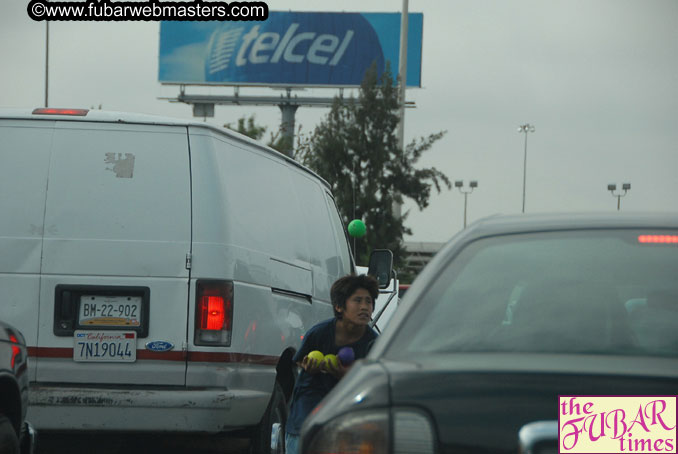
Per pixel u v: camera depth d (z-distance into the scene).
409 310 4.46
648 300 4.39
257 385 9.91
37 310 9.29
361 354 7.93
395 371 3.90
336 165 48.25
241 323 9.55
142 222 9.40
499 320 4.34
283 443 10.77
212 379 9.27
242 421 9.62
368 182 47.59
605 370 3.73
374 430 3.78
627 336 4.23
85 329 9.27
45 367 9.25
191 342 9.28
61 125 9.56
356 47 91.38
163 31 93.56
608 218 4.85
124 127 9.57
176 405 9.17
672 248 4.62
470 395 3.74
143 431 9.24
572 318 4.31
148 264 9.33
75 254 9.34
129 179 9.48
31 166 9.48
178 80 93.38
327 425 3.85
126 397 9.16
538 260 4.62
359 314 7.79
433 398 3.77
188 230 9.39
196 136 9.58
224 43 93.12
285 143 53.44
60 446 12.32
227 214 9.52
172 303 9.30
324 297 12.39
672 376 3.66
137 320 9.30
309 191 12.39
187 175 9.49
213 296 9.31
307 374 7.80
